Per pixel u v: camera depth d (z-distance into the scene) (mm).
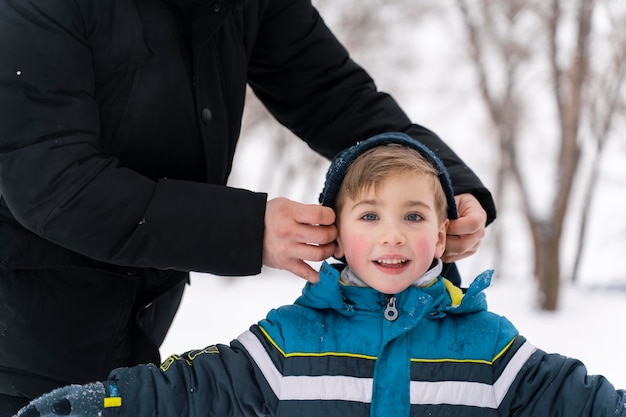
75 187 1816
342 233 1995
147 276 2137
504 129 12914
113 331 2078
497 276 18203
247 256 1870
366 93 2523
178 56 2020
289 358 1896
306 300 2006
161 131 2021
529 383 1873
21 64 1825
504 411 1871
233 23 2162
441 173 2037
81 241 1847
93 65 1938
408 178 1943
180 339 6246
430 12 16047
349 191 1975
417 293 1926
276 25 2404
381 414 1842
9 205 1859
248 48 2252
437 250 2049
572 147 11242
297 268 1899
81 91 1888
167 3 2020
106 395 1792
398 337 1915
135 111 1979
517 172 12344
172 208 1847
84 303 2039
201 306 8484
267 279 13031
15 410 2037
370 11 15797
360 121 2480
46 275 2016
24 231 2012
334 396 1861
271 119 15992
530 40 12852
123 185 1847
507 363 1899
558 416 1854
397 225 1923
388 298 1953
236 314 7840
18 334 2008
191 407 1838
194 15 2025
